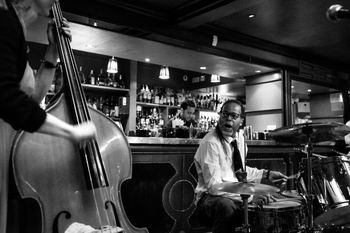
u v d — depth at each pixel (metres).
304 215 2.32
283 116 5.69
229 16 4.42
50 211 1.13
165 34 4.33
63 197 1.16
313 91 7.14
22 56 0.97
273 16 4.41
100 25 3.82
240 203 2.23
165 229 3.37
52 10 1.36
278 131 2.87
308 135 2.69
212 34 4.80
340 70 6.93
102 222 1.21
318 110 7.37
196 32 4.65
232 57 5.05
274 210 2.04
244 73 6.11
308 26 4.75
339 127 2.62
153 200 3.31
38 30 3.80
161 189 3.37
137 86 6.59
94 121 1.34
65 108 1.26
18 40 0.90
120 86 5.92
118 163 1.35
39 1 1.07
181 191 3.48
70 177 1.18
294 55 5.91
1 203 1.05
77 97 1.30
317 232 2.47
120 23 3.95
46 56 1.36
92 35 4.07
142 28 4.12
